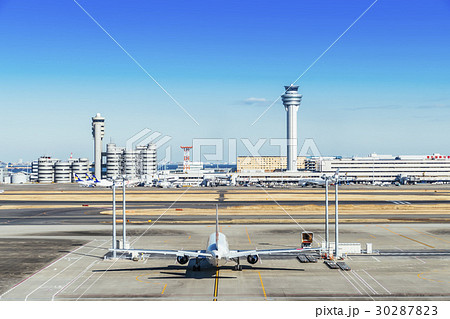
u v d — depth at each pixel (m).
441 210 131.62
